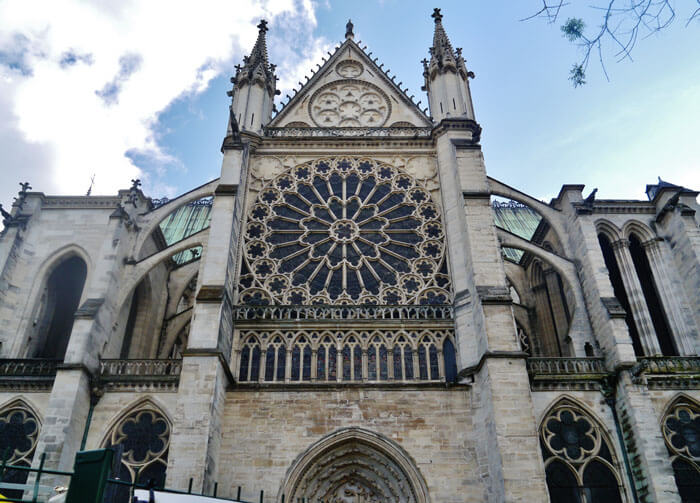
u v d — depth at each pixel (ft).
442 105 164.14
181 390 107.45
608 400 116.57
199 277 133.28
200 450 101.86
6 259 137.80
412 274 137.49
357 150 158.10
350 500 110.52
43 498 95.76
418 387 117.60
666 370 118.32
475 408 114.11
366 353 123.65
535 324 156.25
